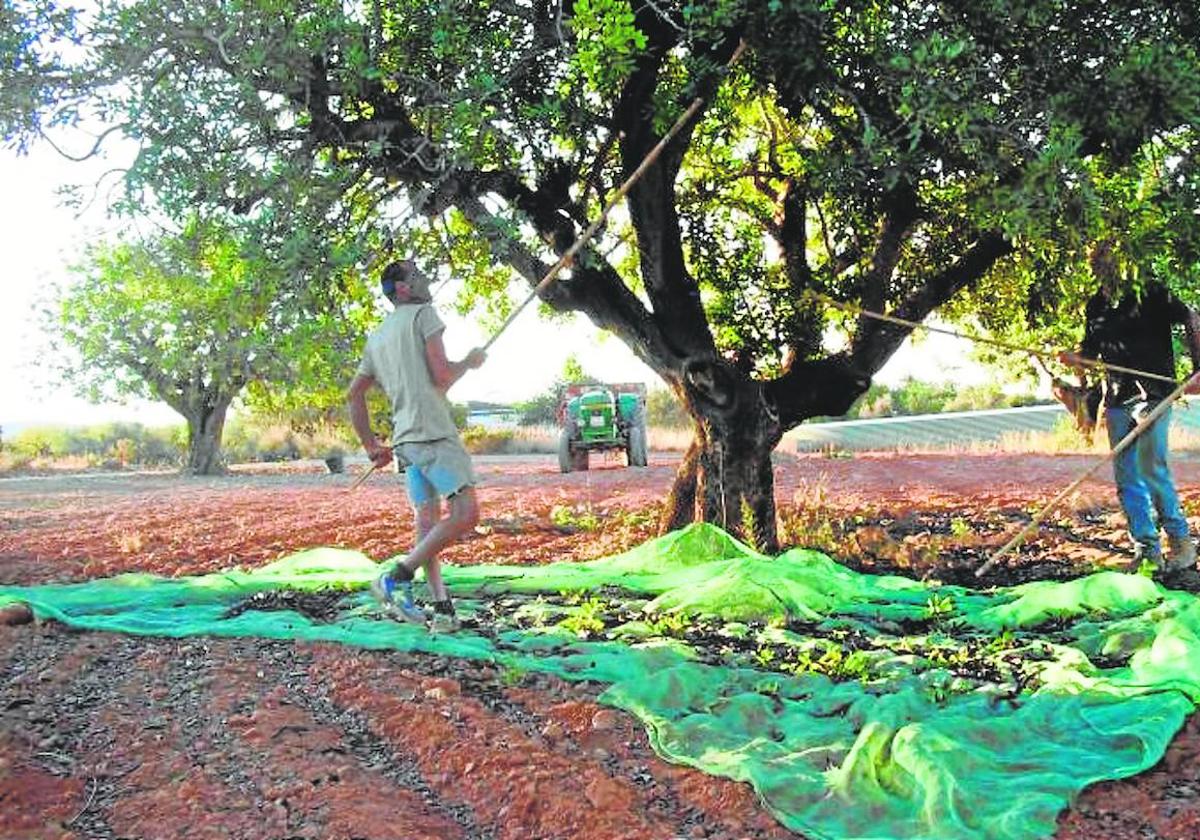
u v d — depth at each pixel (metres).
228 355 8.63
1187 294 7.31
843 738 4.36
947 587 7.23
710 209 10.16
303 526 12.17
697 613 6.40
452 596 7.24
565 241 8.52
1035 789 3.83
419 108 7.83
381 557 9.66
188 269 8.16
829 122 7.64
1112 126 6.38
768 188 10.12
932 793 3.75
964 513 11.37
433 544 5.96
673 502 9.58
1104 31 6.93
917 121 6.32
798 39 6.70
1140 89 6.30
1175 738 4.28
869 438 26.83
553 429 36.25
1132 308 7.41
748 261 9.93
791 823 3.73
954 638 5.93
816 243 10.70
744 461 8.98
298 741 4.48
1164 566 7.58
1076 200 6.28
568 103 7.56
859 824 3.72
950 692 4.84
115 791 4.07
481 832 3.80
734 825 3.76
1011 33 6.78
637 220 8.45
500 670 5.34
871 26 7.14
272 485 20.50
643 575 7.56
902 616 6.57
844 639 5.93
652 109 7.70
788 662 5.43
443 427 5.92
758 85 8.44
